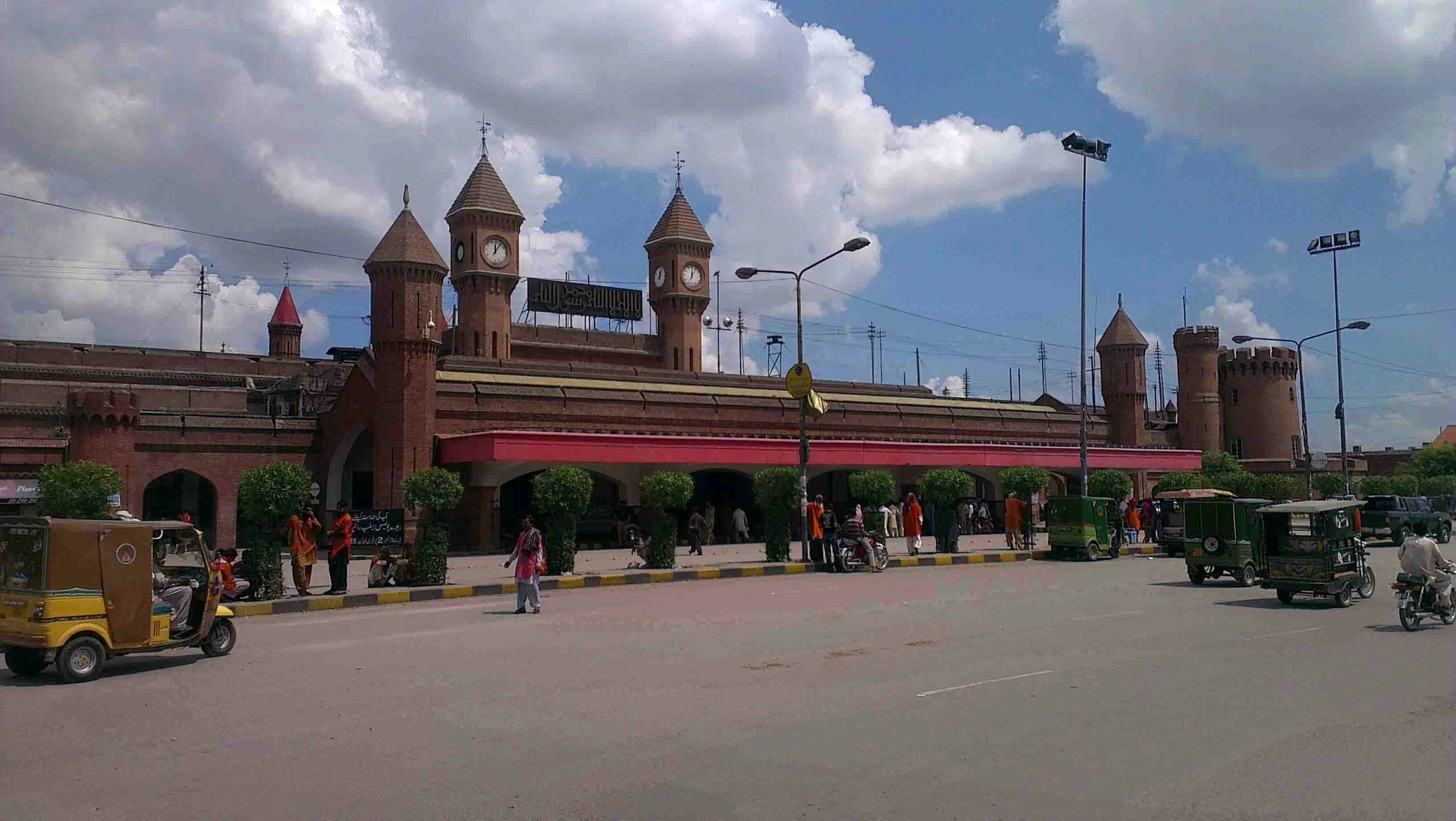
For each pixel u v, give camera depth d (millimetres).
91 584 11016
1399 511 34906
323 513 37656
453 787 6520
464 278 50562
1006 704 8727
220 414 41438
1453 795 6172
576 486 23625
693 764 6961
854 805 6039
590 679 10164
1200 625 13938
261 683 10453
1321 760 6934
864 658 11188
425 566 21234
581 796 6297
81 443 32812
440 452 34625
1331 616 15031
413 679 10391
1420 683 9641
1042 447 45656
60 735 8234
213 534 36156
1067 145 35250
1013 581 21844
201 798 6414
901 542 36375
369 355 36031
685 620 15148
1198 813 5844
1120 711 8438
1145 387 58375
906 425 47812
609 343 54375
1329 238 44250
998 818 5770
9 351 45094
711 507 37156
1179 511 30812
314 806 6195
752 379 50062
